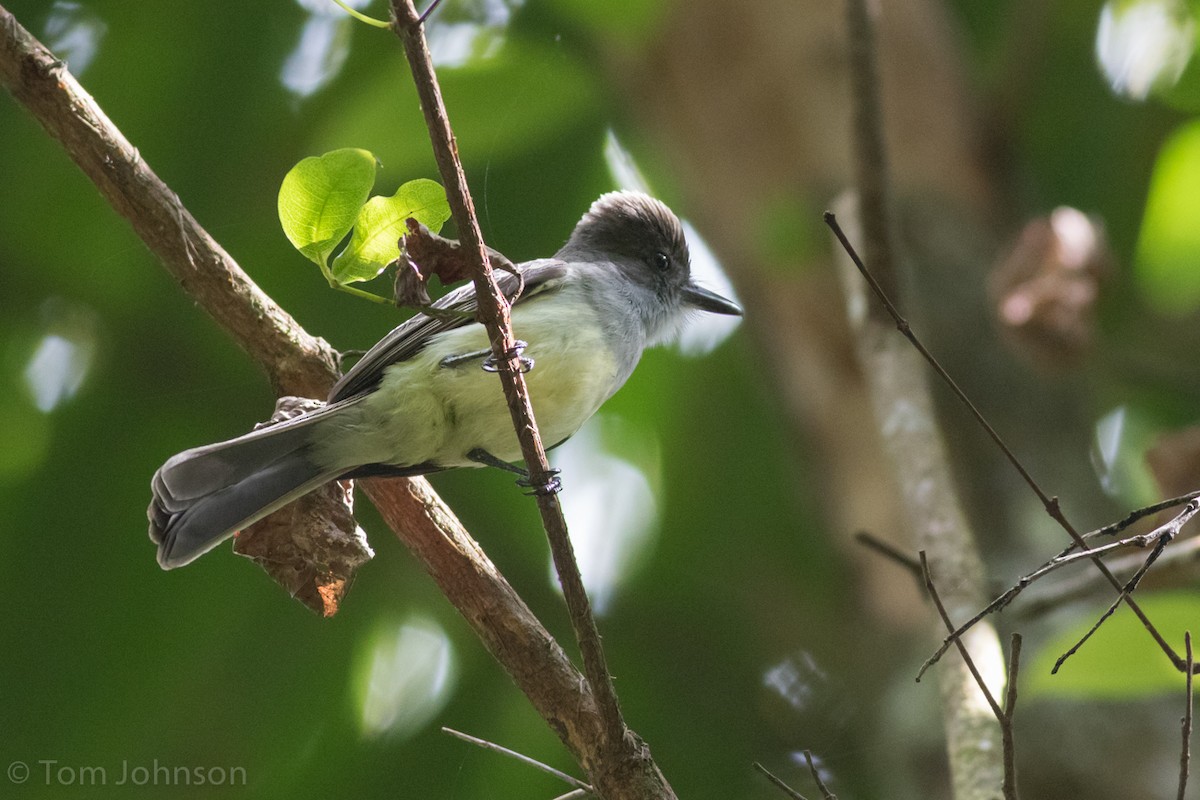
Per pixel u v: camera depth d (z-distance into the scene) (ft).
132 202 21.53
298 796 36.65
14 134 37.19
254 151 37.58
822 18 33.58
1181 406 41.86
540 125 28.27
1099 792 24.62
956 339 30.35
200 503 22.15
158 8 37.65
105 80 37.47
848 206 31.22
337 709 37.50
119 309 38.24
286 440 22.93
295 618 37.88
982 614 17.49
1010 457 18.28
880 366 29.30
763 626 41.04
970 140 33.65
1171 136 37.37
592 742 20.94
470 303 24.86
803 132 32.86
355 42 38.09
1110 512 28.99
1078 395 30.78
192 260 22.09
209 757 36.65
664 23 34.24
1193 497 17.54
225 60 37.76
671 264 31.71
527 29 36.50
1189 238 36.96
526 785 36.32
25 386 37.65
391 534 39.40
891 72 33.76
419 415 24.03
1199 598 20.56
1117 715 25.50
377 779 37.01
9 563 36.68
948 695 23.38
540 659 21.35
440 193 18.40
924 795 27.04
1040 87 40.04
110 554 37.04
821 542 41.52
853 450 31.63
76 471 37.29
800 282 32.68
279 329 22.86
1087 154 41.22
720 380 43.62
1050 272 27.76
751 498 42.91
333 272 18.48
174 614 37.19
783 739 38.70
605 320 26.78
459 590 21.89
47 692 36.35
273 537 22.74
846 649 39.09
